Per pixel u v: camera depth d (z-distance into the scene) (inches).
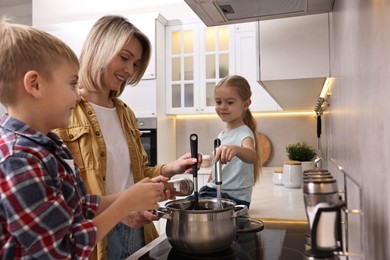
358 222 24.5
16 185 21.2
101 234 25.3
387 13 15.9
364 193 22.2
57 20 139.3
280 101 85.7
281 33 48.0
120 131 45.9
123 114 47.1
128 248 42.3
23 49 23.7
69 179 26.4
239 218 41.2
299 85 55.2
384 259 17.3
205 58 117.1
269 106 112.1
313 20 46.8
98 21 41.8
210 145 127.9
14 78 23.9
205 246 28.5
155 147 113.3
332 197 17.4
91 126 40.8
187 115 130.3
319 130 86.9
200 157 38.2
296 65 47.5
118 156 44.0
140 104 115.0
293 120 118.9
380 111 17.5
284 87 57.9
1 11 113.3
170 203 33.4
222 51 115.3
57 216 22.1
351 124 27.8
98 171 39.7
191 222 28.5
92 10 135.6
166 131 122.5
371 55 19.6
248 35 112.3
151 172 47.4
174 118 131.0
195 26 118.0
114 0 133.5
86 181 39.4
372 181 19.8
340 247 17.8
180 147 131.1
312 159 98.3
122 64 41.4
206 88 117.3
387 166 16.4
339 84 37.0
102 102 44.7
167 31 120.7
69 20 137.8
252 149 44.8
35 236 21.3
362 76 22.5
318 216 17.4
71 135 39.7
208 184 51.4
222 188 48.8
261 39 48.8
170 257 29.9
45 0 139.9
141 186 28.8
